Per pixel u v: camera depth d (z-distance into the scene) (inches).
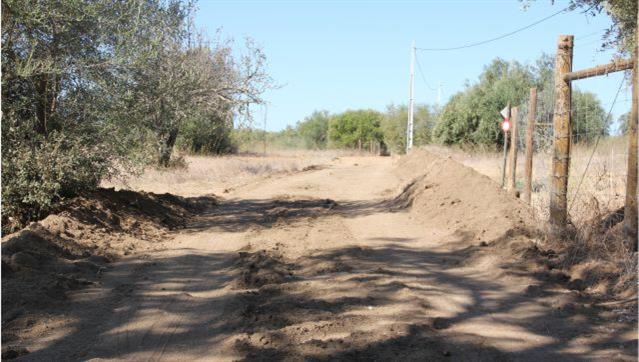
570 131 338.6
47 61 380.5
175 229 436.5
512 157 521.3
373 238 401.4
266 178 895.7
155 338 209.6
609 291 257.1
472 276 295.3
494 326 220.5
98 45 415.8
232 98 868.0
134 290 266.5
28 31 389.7
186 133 1320.1
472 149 1364.4
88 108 419.2
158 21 476.1
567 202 356.2
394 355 187.8
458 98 1533.0
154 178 788.6
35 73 377.1
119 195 457.1
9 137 378.6
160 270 305.9
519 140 721.0
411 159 1031.6
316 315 229.9
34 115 405.1
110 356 193.5
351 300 248.8
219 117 879.7
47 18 383.2
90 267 296.4
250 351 194.7
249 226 449.7
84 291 259.8
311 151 2317.9
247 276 286.2
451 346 197.6
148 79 470.3
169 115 549.3
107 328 218.5
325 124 2915.8
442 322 224.2
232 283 277.7
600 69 305.9
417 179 621.3
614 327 215.2
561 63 339.0
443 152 1334.9
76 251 319.0
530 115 446.9
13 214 389.1
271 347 197.9
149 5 468.4
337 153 2283.5
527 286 269.4
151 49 439.2
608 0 343.9
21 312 224.5
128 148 453.1
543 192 453.4
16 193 377.7
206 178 857.5
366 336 203.8
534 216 373.4
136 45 427.2
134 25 429.7
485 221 393.1
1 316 219.6
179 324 223.9
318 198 642.2
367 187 786.8
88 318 227.8
